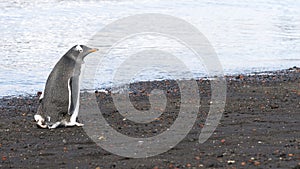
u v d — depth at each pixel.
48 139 20.16
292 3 85.50
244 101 26.56
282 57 44.22
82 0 83.88
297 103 25.94
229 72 37.59
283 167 16.30
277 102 26.22
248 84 32.03
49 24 60.53
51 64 40.41
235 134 20.36
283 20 67.38
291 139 19.56
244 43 50.28
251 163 16.81
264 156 17.50
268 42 51.22
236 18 68.38
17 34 53.41
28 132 21.23
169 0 86.12
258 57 43.88
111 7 77.25
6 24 59.66
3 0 79.88
